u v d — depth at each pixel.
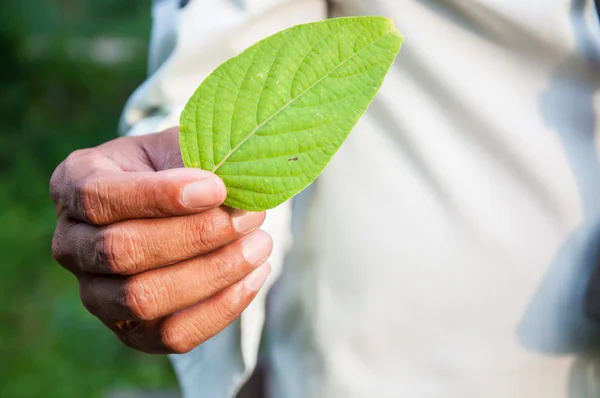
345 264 0.59
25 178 2.36
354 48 0.42
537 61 0.57
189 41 0.56
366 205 0.58
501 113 0.57
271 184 0.43
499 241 0.57
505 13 0.56
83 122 2.76
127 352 1.60
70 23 3.40
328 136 0.42
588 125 0.58
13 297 1.77
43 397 1.48
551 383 0.58
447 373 0.58
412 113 0.58
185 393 0.60
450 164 0.57
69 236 0.47
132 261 0.45
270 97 0.43
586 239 0.57
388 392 0.59
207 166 0.43
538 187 0.57
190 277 0.46
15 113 2.66
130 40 3.39
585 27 0.57
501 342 0.58
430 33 0.57
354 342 0.59
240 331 0.58
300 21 0.57
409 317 0.58
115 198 0.45
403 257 0.58
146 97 0.57
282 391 0.62
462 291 0.58
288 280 0.61
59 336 1.63
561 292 0.57
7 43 2.79
